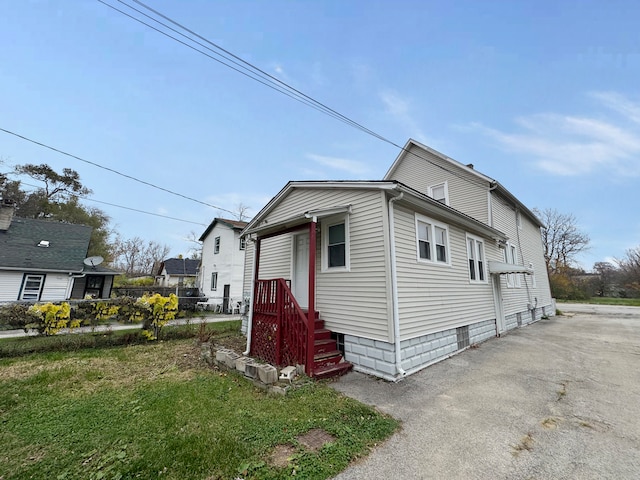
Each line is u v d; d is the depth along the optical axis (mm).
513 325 10781
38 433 3074
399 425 3303
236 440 2900
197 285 25469
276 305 5941
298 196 7785
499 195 11539
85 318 8992
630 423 3334
